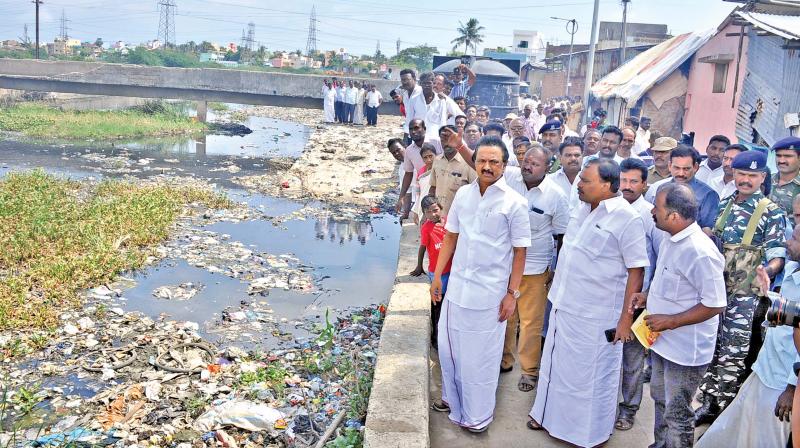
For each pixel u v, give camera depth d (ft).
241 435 18.49
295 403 20.15
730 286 15.10
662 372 13.71
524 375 17.84
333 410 19.45
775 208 15.07
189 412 19.62
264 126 110.22
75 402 20.12
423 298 22.39
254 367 22.59
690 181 16.65
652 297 13.52
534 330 17.39
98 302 28.40
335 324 26.91
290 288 31.35
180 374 22.15
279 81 97.81
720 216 15.84
